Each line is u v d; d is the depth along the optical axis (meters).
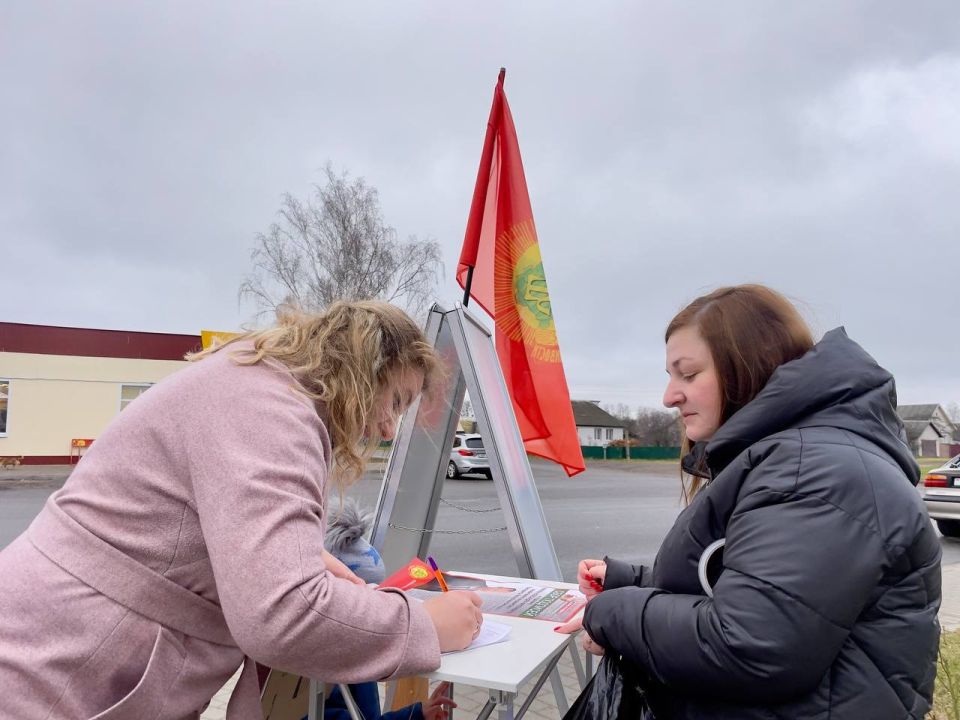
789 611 1.02
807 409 1.19
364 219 24.66
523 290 3.79
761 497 1.11
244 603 1.02
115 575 1.08
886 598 1.06
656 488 17.62
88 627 1.06
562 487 17.95
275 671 1.33
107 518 1.10
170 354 22.06
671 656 1.14
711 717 1.14
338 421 1.29
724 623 1.06
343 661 1.10
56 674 1.03
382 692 3.17
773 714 1.08
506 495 2.47
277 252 23.84
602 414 58.56
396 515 2.82
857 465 1.08
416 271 25.22
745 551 1.09
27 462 20.34
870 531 1.04
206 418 1.12
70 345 20.94
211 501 1.07
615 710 1.25
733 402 1.35
